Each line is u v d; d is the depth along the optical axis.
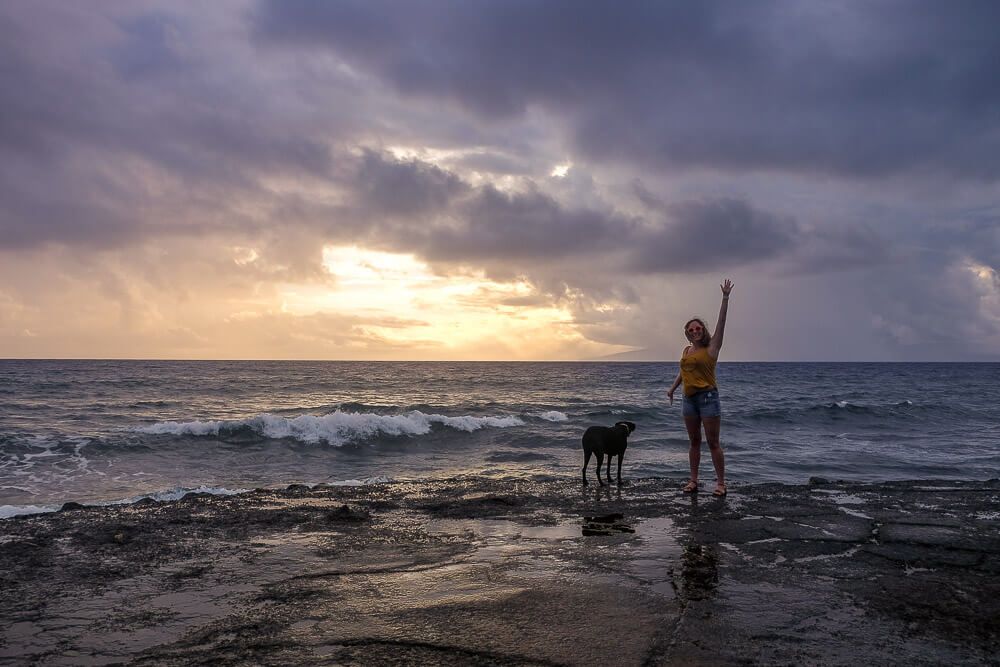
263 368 121.25
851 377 93.31
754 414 25.70
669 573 3.86
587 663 2.58
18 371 82.88
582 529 5.11
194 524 5.32
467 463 14.15
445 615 3.13
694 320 6.89
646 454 15.20
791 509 5.92
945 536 4.84
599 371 116.44
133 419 25.05
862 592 3.52
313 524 5.32
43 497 10.51
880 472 13.40
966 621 3.10
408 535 4.90
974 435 20.72
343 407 31.92
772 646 2.76
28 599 3.41
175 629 2.98
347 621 3.06
